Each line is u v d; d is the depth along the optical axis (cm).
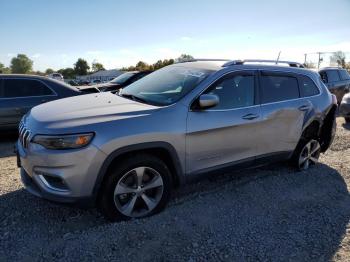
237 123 409
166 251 309
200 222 362
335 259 310
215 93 400
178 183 384
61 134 310
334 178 511
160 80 445
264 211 395
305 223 371
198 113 379
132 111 351
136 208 363
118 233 332
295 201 425
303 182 489
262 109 441
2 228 337
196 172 391
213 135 390
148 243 320
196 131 374
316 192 457
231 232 346
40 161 316
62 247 309
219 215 380
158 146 349
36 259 292
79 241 318
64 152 308
